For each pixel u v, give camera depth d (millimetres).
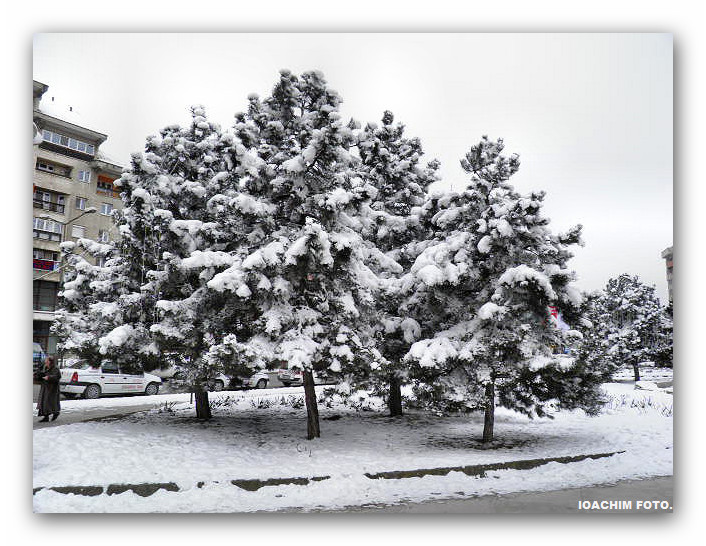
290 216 12328
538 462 10219
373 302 12172
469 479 9250
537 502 7961
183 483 7988
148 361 12609
